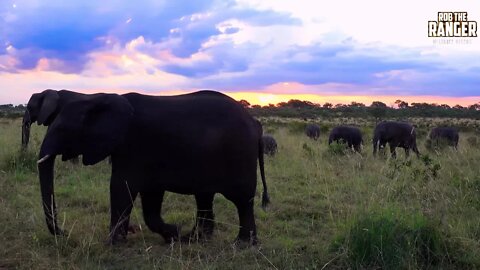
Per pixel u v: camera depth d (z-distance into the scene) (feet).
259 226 21.81
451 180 26.50
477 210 22.16
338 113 252.01
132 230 20.74
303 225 22.30
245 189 18.86
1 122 96.58
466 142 65.57
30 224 20.26
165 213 24.64
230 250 18.25
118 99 18.29
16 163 33.86
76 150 18.38
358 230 16.69
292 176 35.06
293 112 252.42
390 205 19.48
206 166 18.37
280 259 16.93
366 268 15.83
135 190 18.44
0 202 24.14
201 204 20.27
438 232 16.97
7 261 16.24
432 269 16.02
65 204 25.46
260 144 20.42
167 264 16.17
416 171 26.58
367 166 34.58
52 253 17.34
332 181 30.53
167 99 19.07
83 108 18.24
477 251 16.80
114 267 16.46
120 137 17.95
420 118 231.30
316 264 16.21
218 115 18.66
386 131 56.13
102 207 24.58
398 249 15.98
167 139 18.20
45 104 19.70
